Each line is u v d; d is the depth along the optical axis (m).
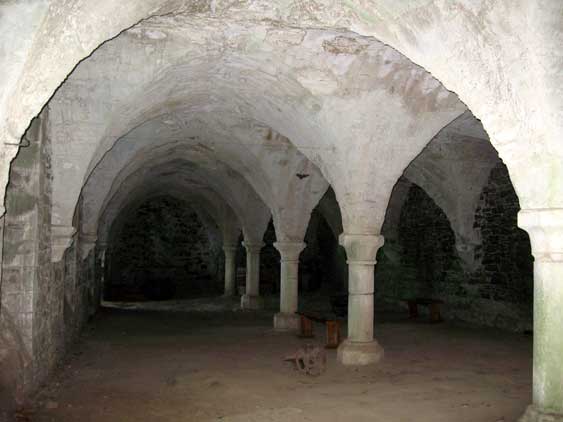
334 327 8.26
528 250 9.68
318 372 6.52
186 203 19.44
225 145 9.59
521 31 3.35
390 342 8.84
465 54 3.67
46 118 5.47
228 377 6.38
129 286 18.30
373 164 6.67
